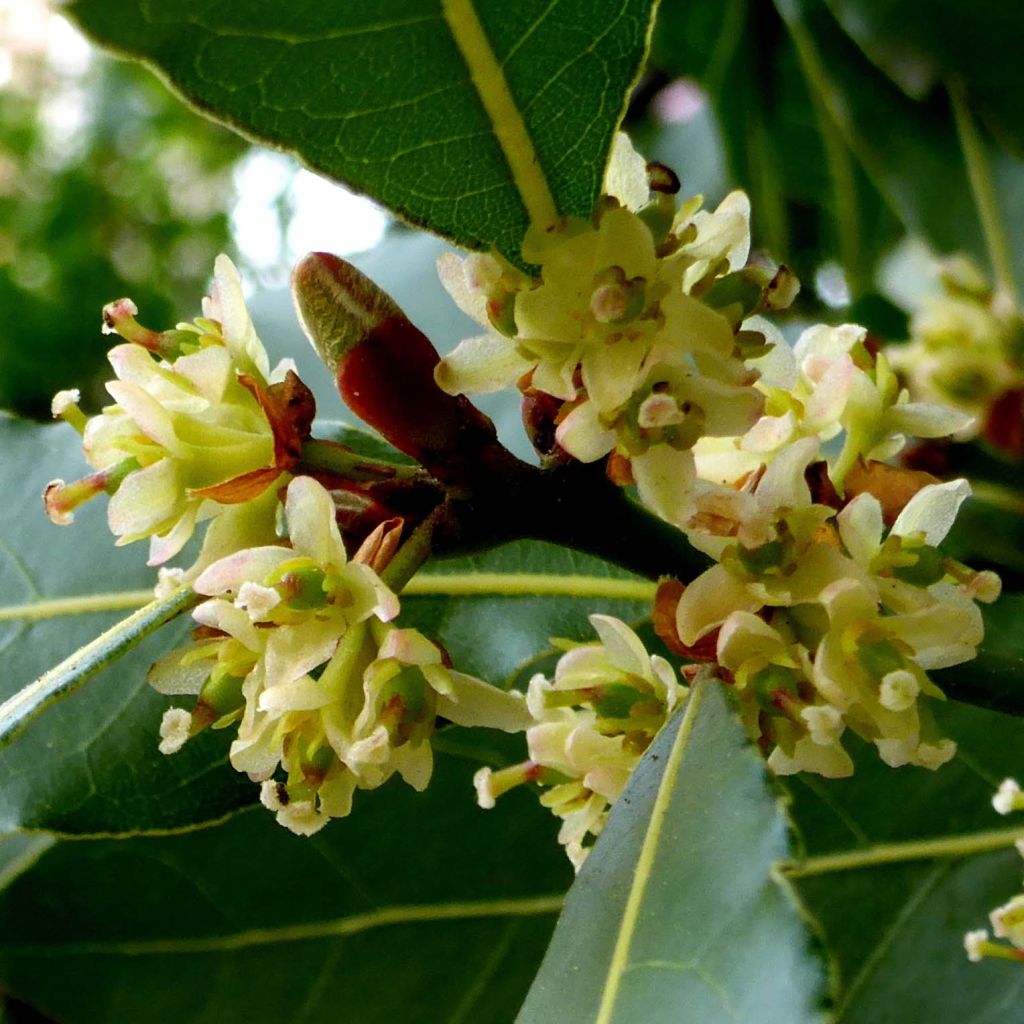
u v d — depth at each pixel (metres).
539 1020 0.07
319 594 0.07
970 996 0.10
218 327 0.08
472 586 0.10
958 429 0.08
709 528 0.07
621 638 0.08
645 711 0.08
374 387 0.07
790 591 0.07
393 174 0.07
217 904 0.10
